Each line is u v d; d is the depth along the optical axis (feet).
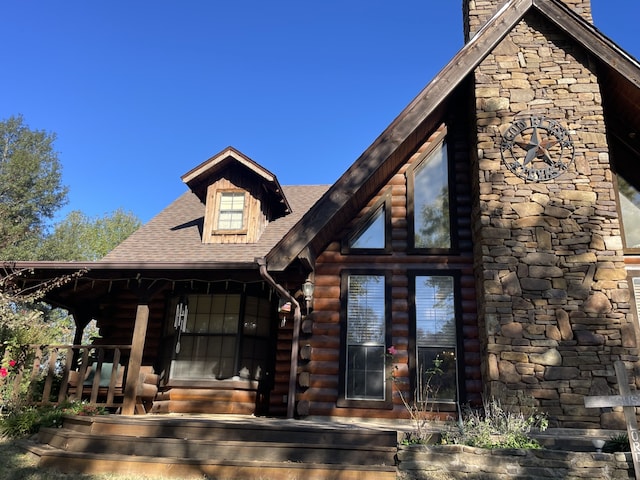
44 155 101.40
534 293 25.71
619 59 27.86
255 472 19.11
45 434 23.48
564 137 28.04
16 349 29.01
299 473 19.02
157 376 31.91
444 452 19.43
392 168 30.94
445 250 29.55
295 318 28.58
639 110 29.89
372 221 30.91
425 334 28.30
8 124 99.60
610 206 26.76
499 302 25.76
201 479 18.92
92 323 90.27
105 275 29.89
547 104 28.68
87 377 32.32
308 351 28.17
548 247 26.40
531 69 29.43
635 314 27.66
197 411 30.32
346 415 27.20
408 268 29.48
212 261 28.43
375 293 29.40
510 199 27.37
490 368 24.79
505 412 23.86
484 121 28.81
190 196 45.75
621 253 25.94
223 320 32.45
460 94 32.37
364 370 28.12
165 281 29.84
